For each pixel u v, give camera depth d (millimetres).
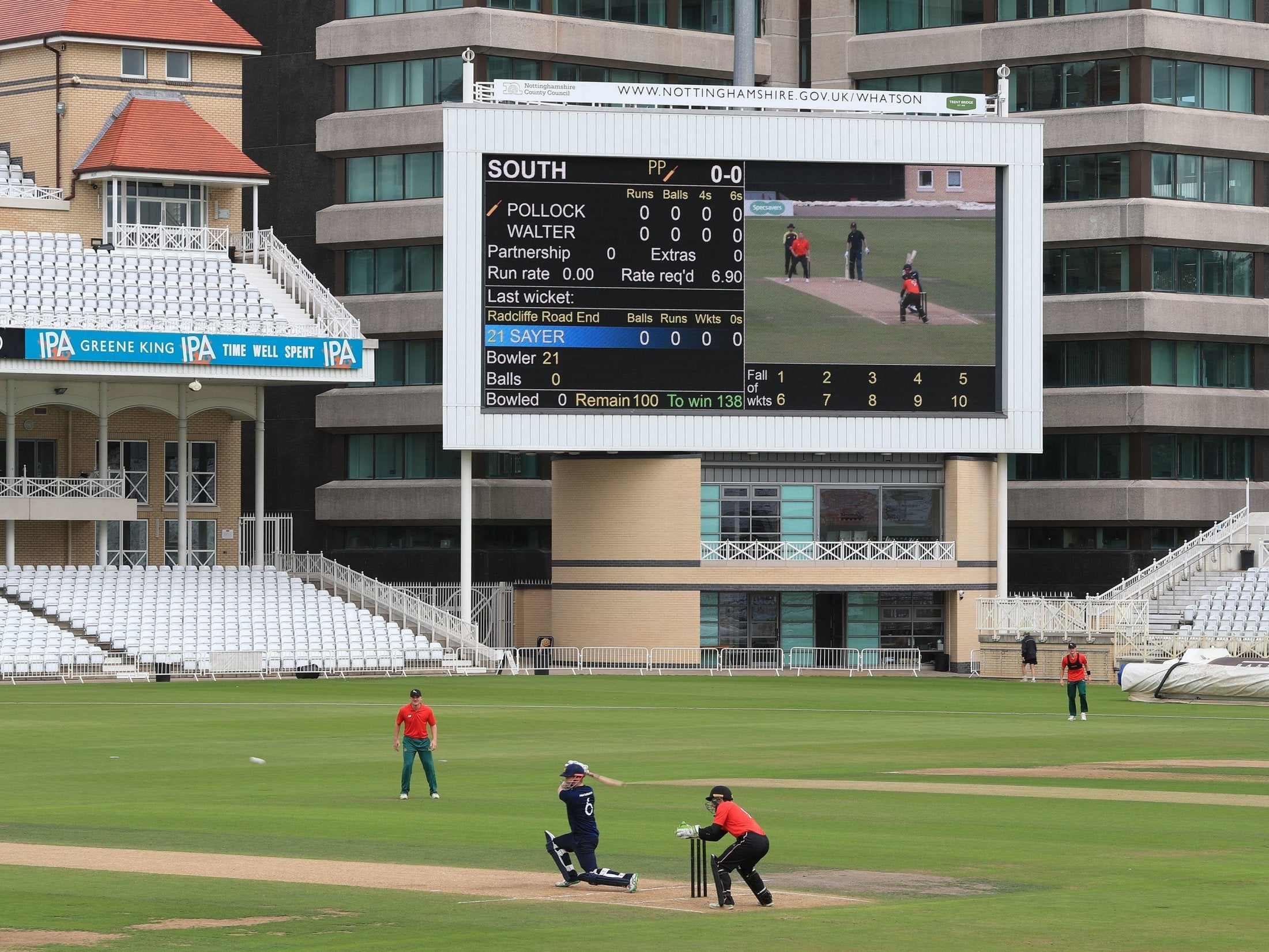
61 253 87750
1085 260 106938
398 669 83188
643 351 83875
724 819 24766
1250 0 108688
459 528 105938
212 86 98000
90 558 91812
